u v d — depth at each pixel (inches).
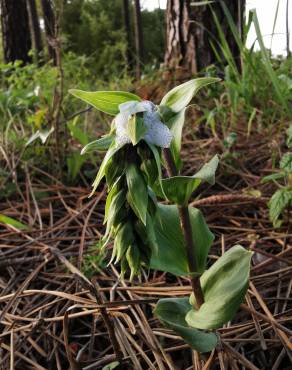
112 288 11.1
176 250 8.6
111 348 9.9
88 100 7.1
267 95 21.8
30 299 11.8
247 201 15.5
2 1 56.6
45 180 19.2
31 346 10.1
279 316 10.0
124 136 6.3
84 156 18.6
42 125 20.2
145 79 31.0
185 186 7.6
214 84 22.5
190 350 9.6
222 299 7.3
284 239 13.2
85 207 16.1
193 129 23.1
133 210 6.7
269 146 18.4
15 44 57.2
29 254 14.1
